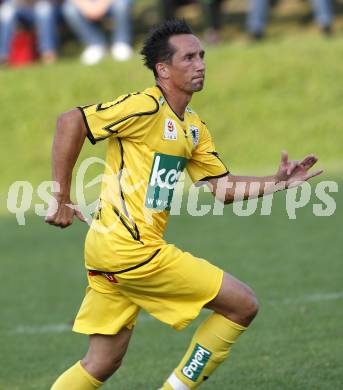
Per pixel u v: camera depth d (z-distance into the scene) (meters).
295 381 21.95
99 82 71.31
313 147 63.41
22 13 77.25
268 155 63.16
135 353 25.77
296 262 36.16
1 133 68.12
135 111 17.72
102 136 17.70
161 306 18.14
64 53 82.56
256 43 77.69
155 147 18.05
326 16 77.44
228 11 87.62
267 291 31.86
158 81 18.47
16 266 39.03
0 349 27.03
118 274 17.95
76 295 33.72
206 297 17.97
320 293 31.16
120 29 76.38
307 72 70.62
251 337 26.33
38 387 22.91
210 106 68.38
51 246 42.88
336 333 26.11
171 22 18.38
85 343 27.34
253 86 69.69
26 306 32.38
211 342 18.16
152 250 17.84
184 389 18.42
